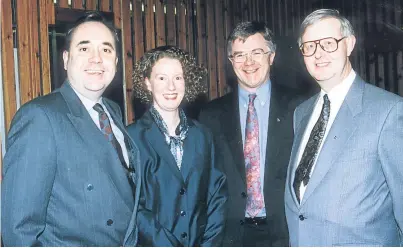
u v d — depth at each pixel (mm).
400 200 1781
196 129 2348
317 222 1896
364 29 6160
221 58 5711
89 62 1908
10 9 3832
